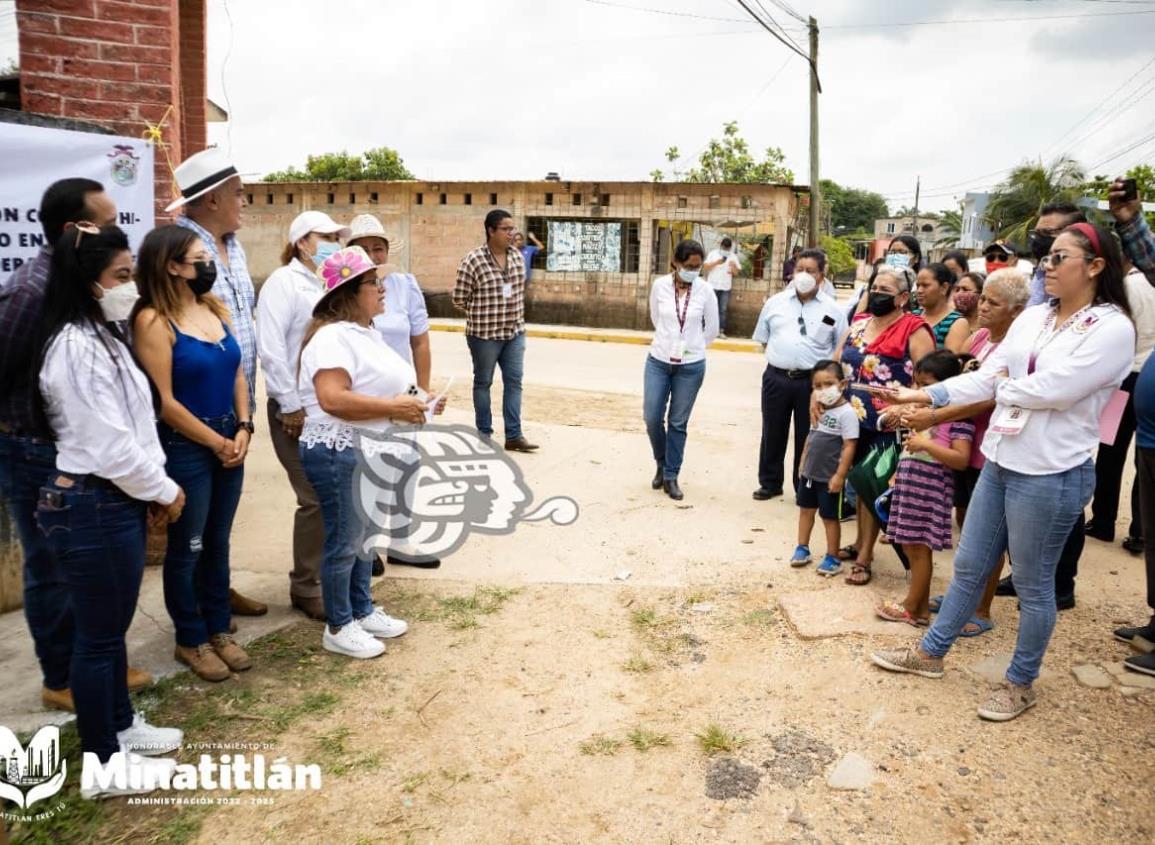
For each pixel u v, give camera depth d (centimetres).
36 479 300
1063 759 313
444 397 383
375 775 306
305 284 407
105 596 276
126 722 308
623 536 552
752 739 329
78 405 258
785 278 1333
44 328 260
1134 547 524
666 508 610
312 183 2127
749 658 393
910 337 500
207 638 373
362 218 477
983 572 350
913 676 370
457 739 329
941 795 294
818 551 530
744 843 273
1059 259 316
